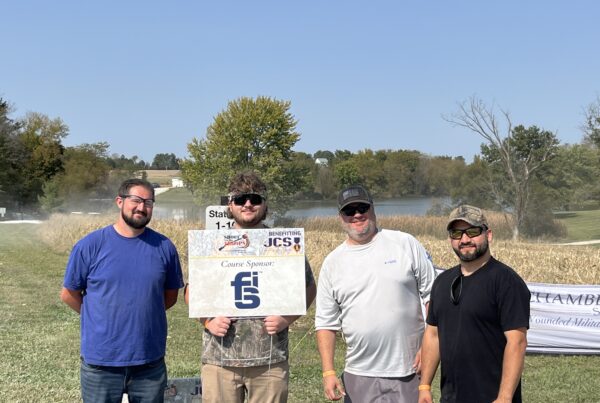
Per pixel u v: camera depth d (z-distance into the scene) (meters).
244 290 4.31
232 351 4.29
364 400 4.29
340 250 4.46
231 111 60.12
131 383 4.36
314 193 107.62
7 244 29.31
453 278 3.83
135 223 4.32
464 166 65.19
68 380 7.31
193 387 5.08
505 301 3.61
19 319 11.01
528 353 9.34
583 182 70.31
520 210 42.44
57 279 16.81
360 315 4.27
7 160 78.50
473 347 3.66
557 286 9.31
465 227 3.69
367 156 113.69
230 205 4.52
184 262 16.64
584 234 49.00
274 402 4.35
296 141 61.41
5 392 6.73
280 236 4.34
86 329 4.31
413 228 41.84
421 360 4.06
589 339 9.23
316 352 8.94
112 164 131.75
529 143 60.25
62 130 94.50
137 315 4.29
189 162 61.09
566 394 7.30
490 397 3.63
